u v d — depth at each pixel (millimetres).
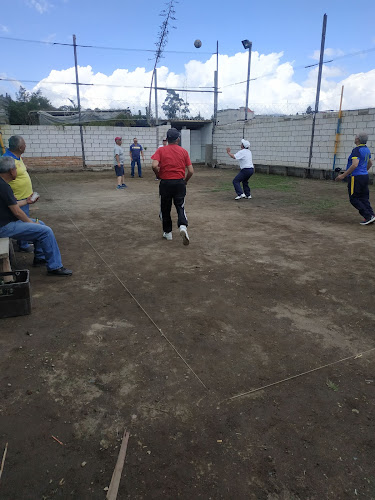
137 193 10766
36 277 4184
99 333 2975
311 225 6668
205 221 6984
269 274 4262
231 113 22828
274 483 1715
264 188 11711
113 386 2357
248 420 2090
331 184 12672
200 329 3047
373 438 1969
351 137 13289
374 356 2693
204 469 1785
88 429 2020
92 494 1656
